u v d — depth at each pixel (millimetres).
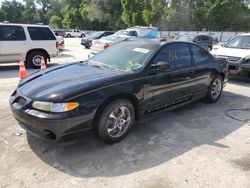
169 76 4684
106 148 3881
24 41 10398
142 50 4691
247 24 45062
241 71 8258
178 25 45000
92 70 4332
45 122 3348
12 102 3812
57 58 14203
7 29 10070
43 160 3525
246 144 4156
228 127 4816
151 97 4438
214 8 42594
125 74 4094
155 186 3064
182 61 5078
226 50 8953
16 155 3619
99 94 3654
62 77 4020
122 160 3584
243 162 3617
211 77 5922
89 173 3279
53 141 3498
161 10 45594
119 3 58500
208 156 3742
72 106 3428
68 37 46469
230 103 6316
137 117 4379
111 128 3930
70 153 3711
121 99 3961
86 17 63438
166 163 3537
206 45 21266
